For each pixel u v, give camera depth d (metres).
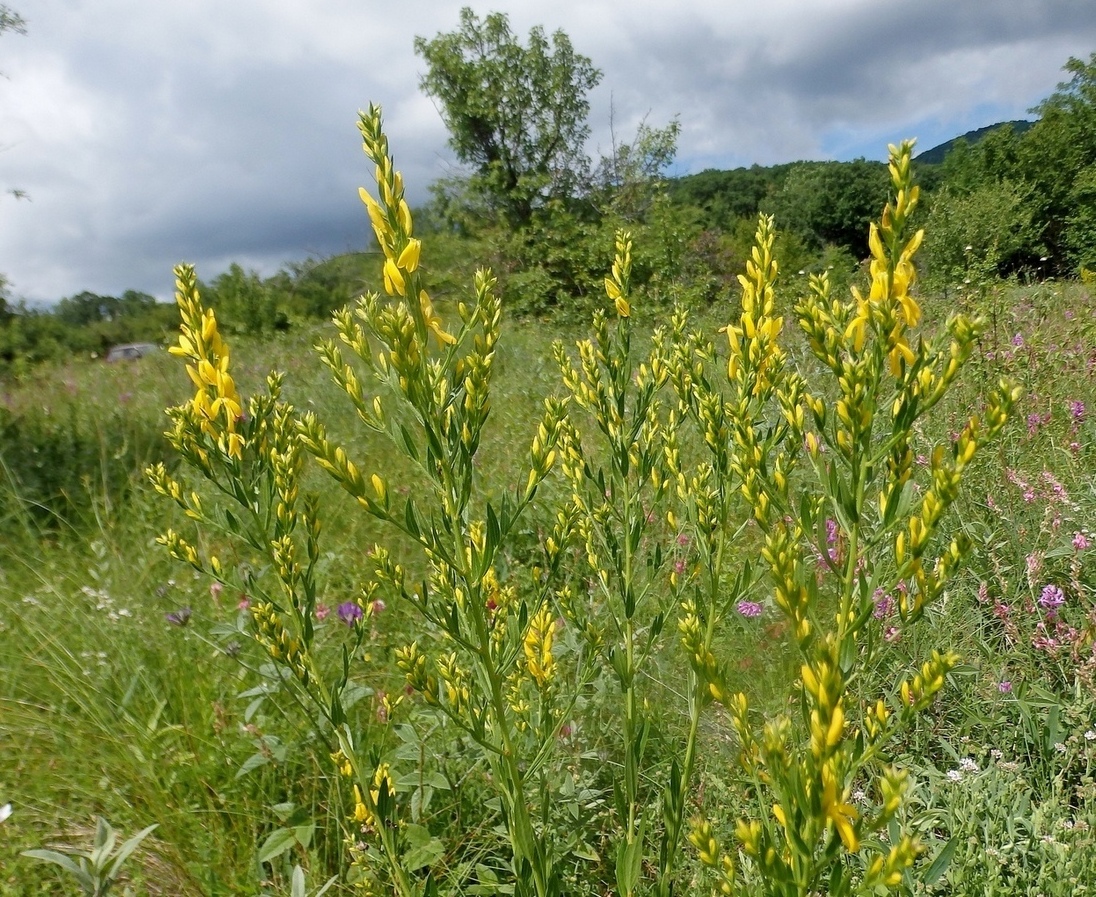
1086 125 32.97
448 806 2.22
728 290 12.37
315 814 2.27
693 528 1.61
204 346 1.60
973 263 6.88
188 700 2.62
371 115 1.25
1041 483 3.30
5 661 2.96
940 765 2.33
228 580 1.67
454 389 1.33
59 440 5.86
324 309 16.89
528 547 3.71
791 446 1.32
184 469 4.99
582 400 1.70
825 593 2.61
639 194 21.00
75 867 1.62
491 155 25.88
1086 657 2.33
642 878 2.00
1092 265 24.08
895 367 1.06
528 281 17.55
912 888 1.75
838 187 53.47
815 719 0.93
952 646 2.52
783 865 0.96
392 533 4.23
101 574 3.58
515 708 1.77
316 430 1.28
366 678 2.72
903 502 1.09
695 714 1.54
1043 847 1.84
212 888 2.00
